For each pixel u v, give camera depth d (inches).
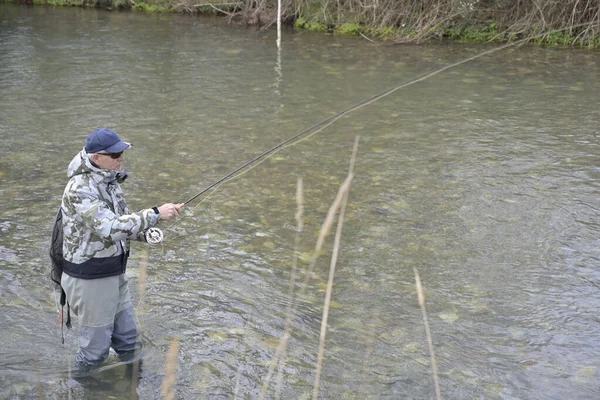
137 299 205.6
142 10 757.9
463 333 191.6
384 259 233.3
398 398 164.4
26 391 163.5
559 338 189.8
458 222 261.4
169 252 236.2
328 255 235.5
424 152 339.0
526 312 202.4
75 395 162.7
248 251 237.5
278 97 435.5
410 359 179.8
